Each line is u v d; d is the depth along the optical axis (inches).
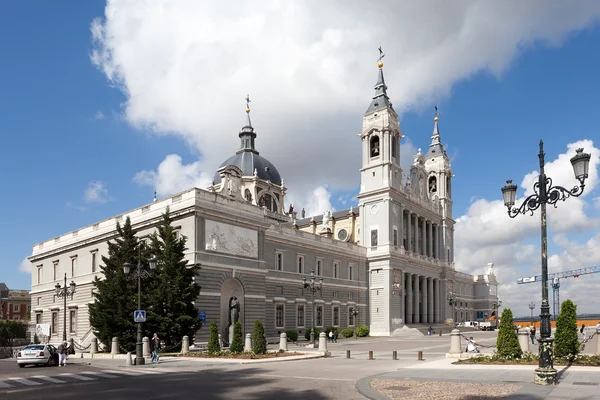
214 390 889.5
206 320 2064.5
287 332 2733.8
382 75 3929.6
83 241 2709.2
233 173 2374.5
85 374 1206.3
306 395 814.5
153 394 852.6
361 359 1565.0
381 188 3659.0
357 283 3538.4
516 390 792.9
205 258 2096.5
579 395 738.2
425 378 964.6
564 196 876.6
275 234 2824.8
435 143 4857.3
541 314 880.3
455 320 4980.3
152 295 1889.8
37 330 2834.6
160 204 2263.8
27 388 962.1
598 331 1249.4
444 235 4594.0
